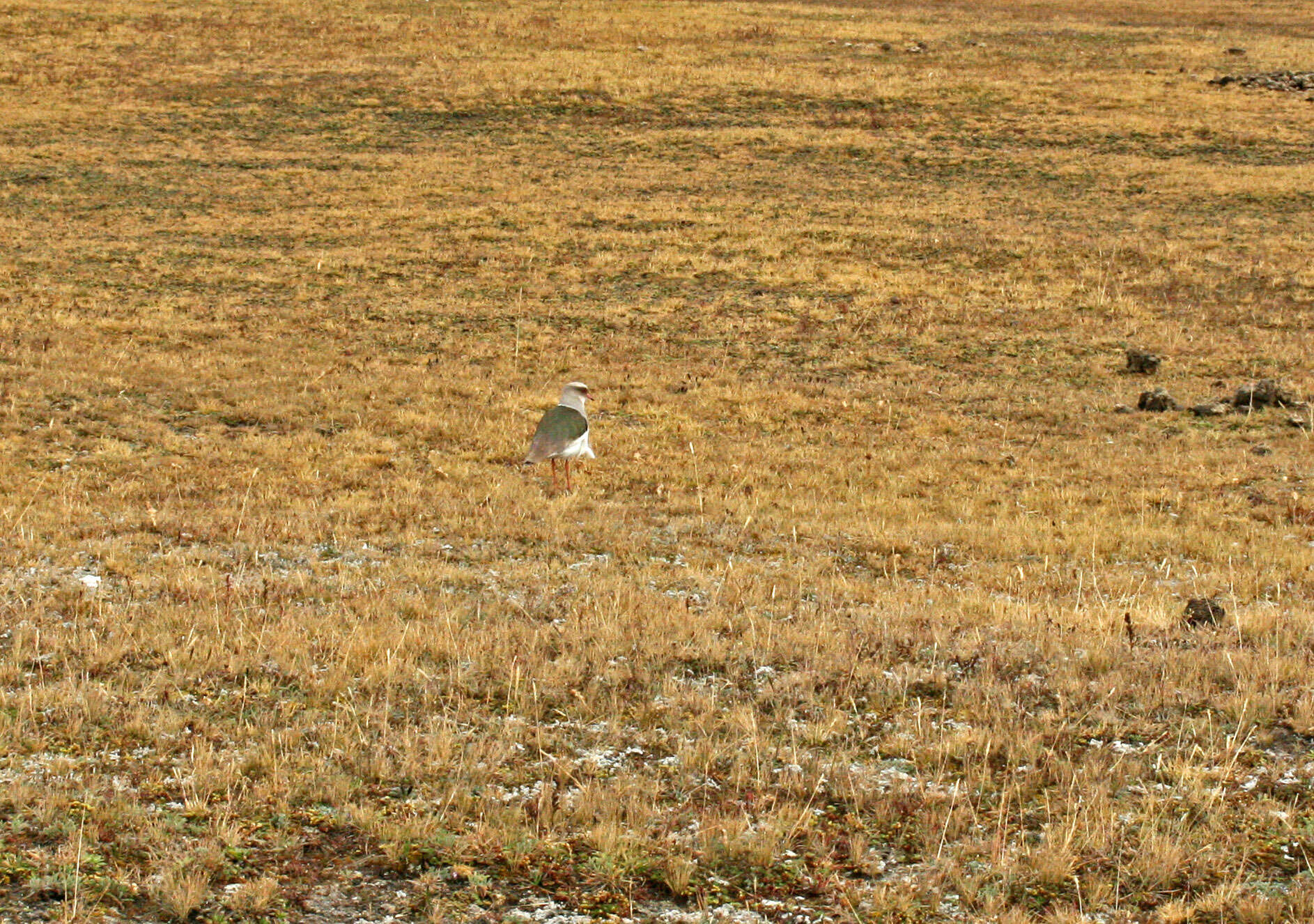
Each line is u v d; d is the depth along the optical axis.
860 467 19.59
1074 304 31.50
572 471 18.83
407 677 9.46
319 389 23.47
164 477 17.81
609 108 49.09
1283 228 37.62
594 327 29.53
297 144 44.78
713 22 63.16
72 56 52.84
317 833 7.06
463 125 47.22
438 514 16.22
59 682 9.20
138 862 6.68
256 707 8.81
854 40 60.62
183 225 36.62
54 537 14.32
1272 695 9.09
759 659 10.14
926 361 27.44
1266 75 54.94
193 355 25.72
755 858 6.86
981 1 77.50
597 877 6.67
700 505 16.97
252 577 12.88
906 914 6.39
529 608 11.75
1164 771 7.98
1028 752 8.21
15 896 6.31
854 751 8.29
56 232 35.50
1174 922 6.30
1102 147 45.75
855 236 36.50
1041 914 6.46
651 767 8.05
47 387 22.55
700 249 35.50
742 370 26.50
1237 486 18.62
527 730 8.51
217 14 60.66
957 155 44.75
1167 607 12.30
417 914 6.37
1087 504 17.72
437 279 32.84
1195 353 27.80
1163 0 80.44
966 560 14.87
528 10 64.19
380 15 61.88
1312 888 6.57
